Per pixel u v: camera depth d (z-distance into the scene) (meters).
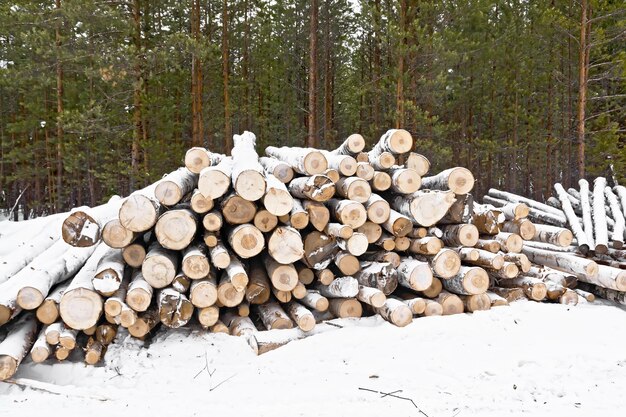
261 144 19.30
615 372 3.78
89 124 12.16
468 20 13.23
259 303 4.91
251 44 19.59
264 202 4.52
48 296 4.34
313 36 14.29
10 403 3.48
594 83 14.51
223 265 4.41
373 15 11.75
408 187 5.26
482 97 16.98
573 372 3.78
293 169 5.52
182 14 15.98
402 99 11.66
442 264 5.03
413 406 3.31
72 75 15.59
